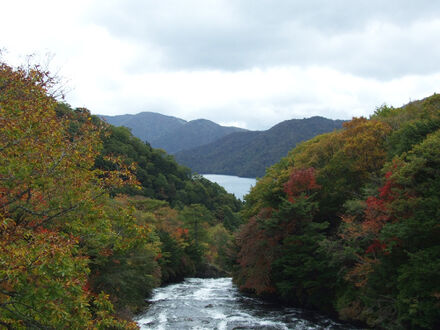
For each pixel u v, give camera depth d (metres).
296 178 34.19
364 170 31.94
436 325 18.95
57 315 7.89
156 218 52.00
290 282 30.72
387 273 21.38
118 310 24.44
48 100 10.76
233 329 24.08
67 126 11.48
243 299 35.06
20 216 10.95
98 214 10.66
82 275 9.20
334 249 26.47
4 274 7.36
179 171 143.50
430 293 17.92
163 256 45.34
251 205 48.81
